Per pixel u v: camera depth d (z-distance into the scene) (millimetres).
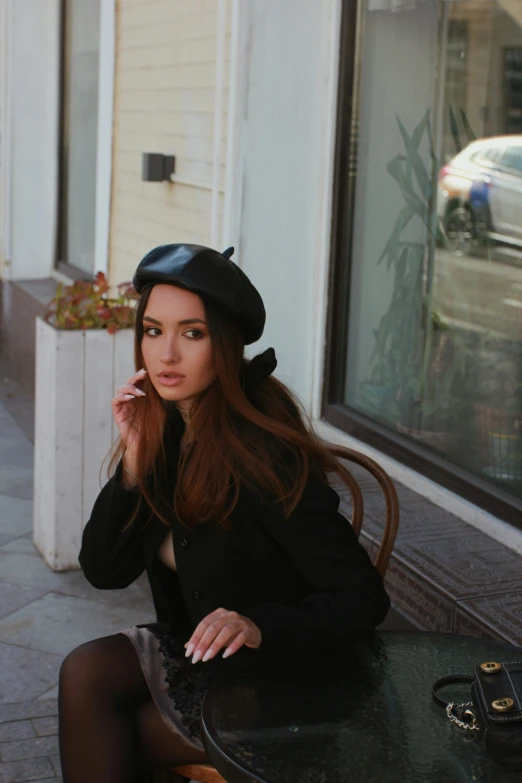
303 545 1956
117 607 3924
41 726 3078
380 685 1778
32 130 8039
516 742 1482
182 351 1935
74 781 1957
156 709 2006
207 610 2055
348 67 3936
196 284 1896
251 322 1979
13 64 7859
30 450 5930
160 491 2082
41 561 4297
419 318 3721
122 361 4047
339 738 1597
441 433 3607
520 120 3182
